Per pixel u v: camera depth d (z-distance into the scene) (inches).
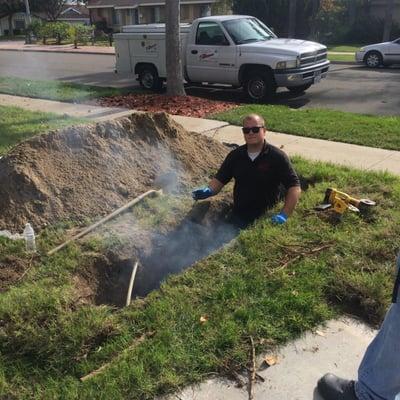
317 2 1180.5
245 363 118.1
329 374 111.8
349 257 159.8
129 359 116.9
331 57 861.2
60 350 120.5
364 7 1384.1
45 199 191.2
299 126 342.6
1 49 1294.3
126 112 399.5
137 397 108.3
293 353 123.2
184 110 404.2
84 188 201.3
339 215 188.9
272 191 197.5
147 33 514.3
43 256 164.6
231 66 472.1
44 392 109.3
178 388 111.3
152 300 139.8
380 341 98.1
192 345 121.7
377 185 221.6
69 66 820.6
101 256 167.3
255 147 189.5
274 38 506.6
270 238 171.2
